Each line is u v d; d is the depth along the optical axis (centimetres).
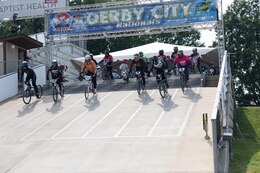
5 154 1230
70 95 2019
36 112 1753
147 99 1780
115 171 996
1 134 1477
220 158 932
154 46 2823
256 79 4634
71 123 1517
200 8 2341
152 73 2502
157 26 2398
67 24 2541
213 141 859
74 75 3697
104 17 2483
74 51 3756
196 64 2381
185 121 1402
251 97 4691
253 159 1145
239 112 1970
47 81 2416
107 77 2388
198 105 1606
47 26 2575
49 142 1307
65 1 2594
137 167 1010
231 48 4728
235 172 1006
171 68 2522
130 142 1222
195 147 1127
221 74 1335
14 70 2402
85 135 1347
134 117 1511
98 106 1739
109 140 1262
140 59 1895
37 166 1093
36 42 2645
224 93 1288
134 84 2189
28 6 2664
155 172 965
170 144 1170
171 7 2381
